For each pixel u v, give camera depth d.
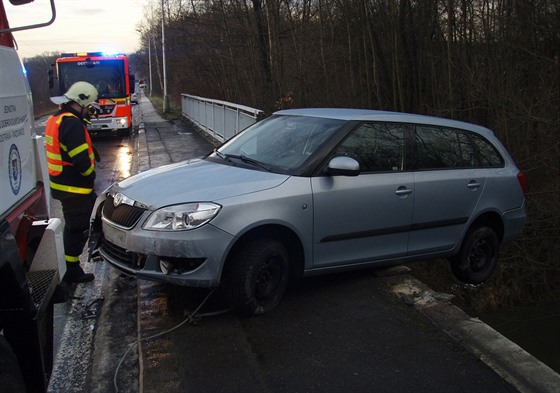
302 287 4.62
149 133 19.38
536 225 9.38
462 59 11.45
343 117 4.60
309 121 4.76
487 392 3.17
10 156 2.71
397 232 4.63
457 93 11.57
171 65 36.78
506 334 7.72
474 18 11.63
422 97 12.69
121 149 15.88
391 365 3.42
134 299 4.49
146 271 3.73
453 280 8.32
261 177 4.07
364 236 4.43
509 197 5.41
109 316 4.17
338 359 3.47
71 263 4.82
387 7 12.70
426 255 4.92
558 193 9.34
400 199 4.57
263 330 3.82
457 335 3.81
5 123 2.65
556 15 10.45
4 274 2.47
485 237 5.37
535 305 8.67
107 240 4.11
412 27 12.39
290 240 4.13
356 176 4.34
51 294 2.94
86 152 4.62
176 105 38.19
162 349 3.53
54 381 3.38
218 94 25.33
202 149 14.46
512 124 10.25
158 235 3.65
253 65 19.62
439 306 4.27
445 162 5.01
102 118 18.36
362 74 13.99
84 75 18.22
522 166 10.15
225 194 3.79
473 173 5.14
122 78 18.42
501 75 10.67
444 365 3.45
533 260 8.90
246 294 3.86
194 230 3.62
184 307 4.14
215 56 23.27
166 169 4.54
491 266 5.51
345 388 3.16
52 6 2.68
